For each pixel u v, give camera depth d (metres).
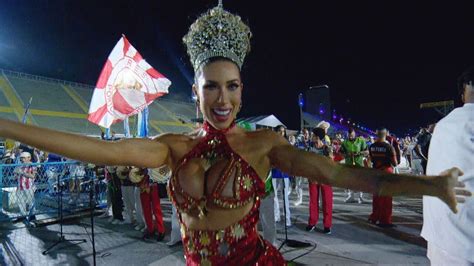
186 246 1.43
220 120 1.41
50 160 9.47
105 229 6.65
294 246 5.23
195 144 1.46
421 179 1.21
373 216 6.64
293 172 1.43
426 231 2.17
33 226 6.89
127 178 6.67
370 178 1.26
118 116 5.73
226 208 1.34
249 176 1.38
